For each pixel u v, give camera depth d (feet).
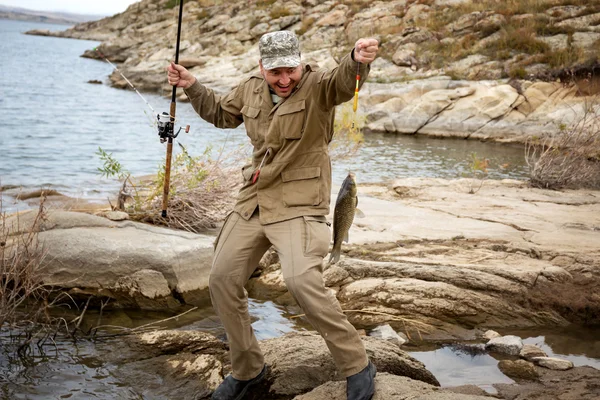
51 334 16.39
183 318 18.22
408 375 14.08
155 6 180.86
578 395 13.58
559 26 76.89
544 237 23.76
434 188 32.89
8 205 29.01
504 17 81.82
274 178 11.80
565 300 18.72
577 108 62.18
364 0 102.63
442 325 17.76
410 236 23.72
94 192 33.40
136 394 13.58
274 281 20.27
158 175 24.66
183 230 23.29
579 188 34.76
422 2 93.30
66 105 76.69
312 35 98.43
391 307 18.40
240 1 131.13
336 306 11.63
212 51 111.55
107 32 331.77
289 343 14.64
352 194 12.42
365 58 10.57
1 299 16.80
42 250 17.94
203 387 13.87
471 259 21.21
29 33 388.98
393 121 67.82
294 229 11.60
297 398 12.49
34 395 13.34
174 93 14.25
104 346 15.78
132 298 18.83
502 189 33.42
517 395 13.69
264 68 11.27
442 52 78.79
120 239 19.61
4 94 83.15
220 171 25.63
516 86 66.33
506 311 18.34
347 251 21.81
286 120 11.48
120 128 60.54
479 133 64.54
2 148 46.55
